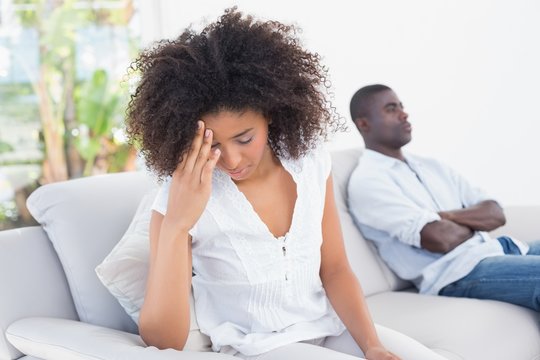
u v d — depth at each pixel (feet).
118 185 5.64
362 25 11.50
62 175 13.88
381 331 4.77
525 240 7.58
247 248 4.47
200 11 11.27
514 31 11.01
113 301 5.17
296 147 4.59
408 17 11.40
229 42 4.11
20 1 13.37
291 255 4.55
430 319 5.89
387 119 7.47
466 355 5.34
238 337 4.50
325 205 4.91
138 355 4.02
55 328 4.66
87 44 13.84
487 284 6.54
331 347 4.79
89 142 13.99
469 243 6.91
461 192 7.76
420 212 6.89
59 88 13.75
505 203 11.45
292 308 4.64
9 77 13.39
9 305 5.04
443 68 11.41
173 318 4.23
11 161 13.47
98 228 5.32
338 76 11.53
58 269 5.40
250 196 4.58
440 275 6.84
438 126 11.55
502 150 11.32
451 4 11.24
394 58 11.52
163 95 4.09
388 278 7.16
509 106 11.19
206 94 3.99
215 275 4.59
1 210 13.39
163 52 4.14
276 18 11.29
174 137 4.09
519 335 5.83
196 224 4.42
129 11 13.91
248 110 4.08
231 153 4.15
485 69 11.23
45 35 13.58
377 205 7.06
